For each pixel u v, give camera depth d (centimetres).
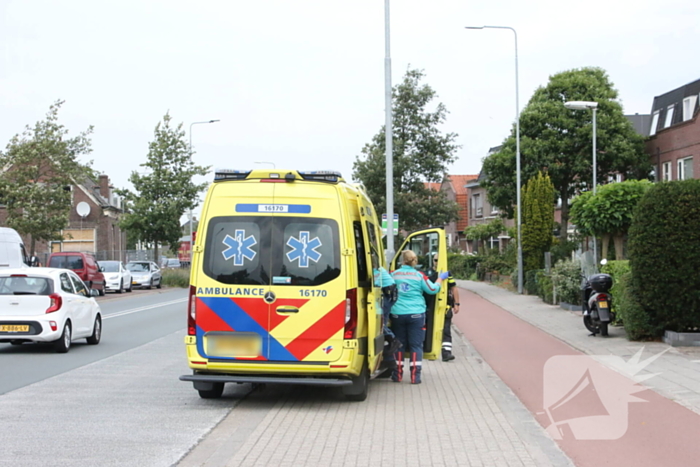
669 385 948
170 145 4484
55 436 716
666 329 1340
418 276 1045
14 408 855
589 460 629
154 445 682
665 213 1284
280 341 839
